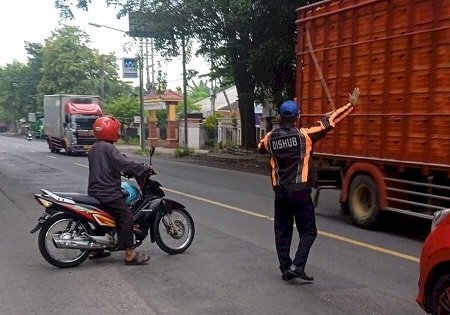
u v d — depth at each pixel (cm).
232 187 1592
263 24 2247
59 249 728
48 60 6612
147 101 4706
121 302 588
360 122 1021
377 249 823
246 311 556
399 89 928
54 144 3547
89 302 589
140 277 680
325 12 1112
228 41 2447
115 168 719
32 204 1263
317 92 1142
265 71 2481
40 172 2033
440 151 848
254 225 1002
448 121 834
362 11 1010
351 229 989
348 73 1049
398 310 556
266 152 671
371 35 989
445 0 838
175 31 2623
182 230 800
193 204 1252
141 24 2622
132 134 5509
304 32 1181
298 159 640
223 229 966
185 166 2448
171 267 723
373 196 980
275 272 697
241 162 2642
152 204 761
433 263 470
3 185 1623
